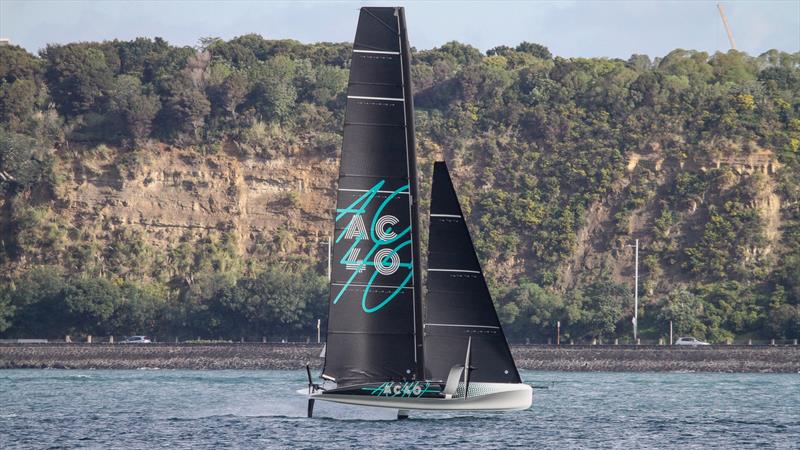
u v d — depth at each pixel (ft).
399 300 647.97
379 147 646.33
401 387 647.15
